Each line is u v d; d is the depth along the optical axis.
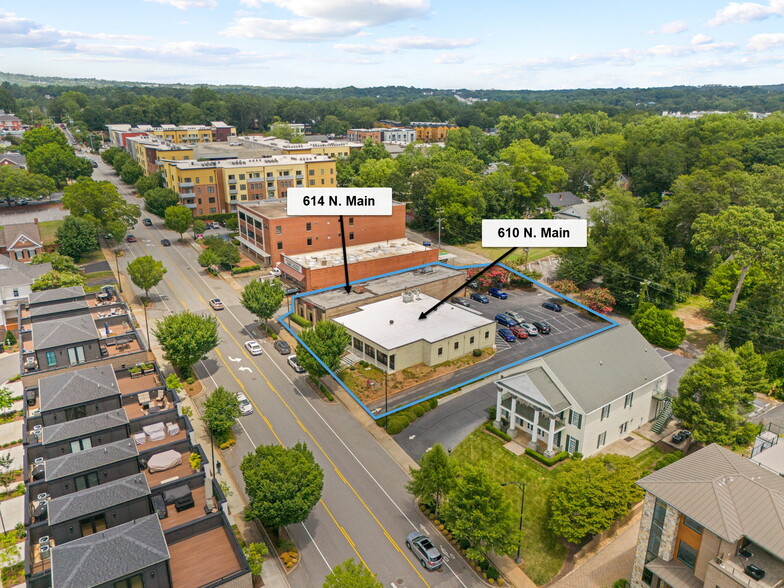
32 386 53.16
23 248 94.06
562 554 38.78
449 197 112.19
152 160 145.38
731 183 100.31
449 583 36.19
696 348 70.81
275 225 89.25
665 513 32.56
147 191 125.19
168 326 57.94
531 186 122.88
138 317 75.06
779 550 27.78
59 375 49.09
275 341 68.81
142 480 37.34
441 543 39.50
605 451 49.66
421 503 43.09
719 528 29.39
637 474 40.31
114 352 59.19
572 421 47.41
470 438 50.91
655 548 33.53
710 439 47.66
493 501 36.31
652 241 82.75
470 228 112.62
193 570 33.50
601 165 142.25
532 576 36.97
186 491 38.66
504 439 50.69
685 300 84.38
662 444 50.88
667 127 162.12
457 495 37.28
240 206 102.25
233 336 70.81
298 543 39.16
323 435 51.38
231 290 85.56
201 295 83.56
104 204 102.88
